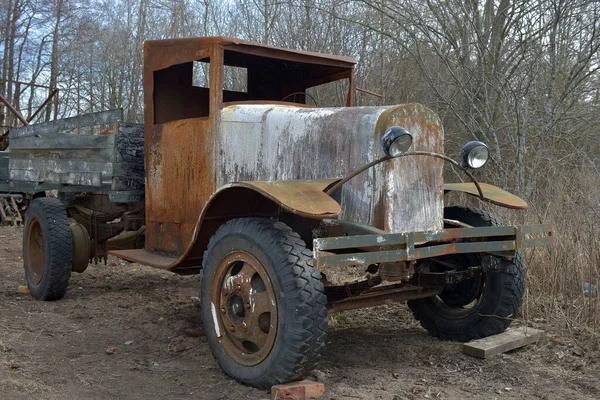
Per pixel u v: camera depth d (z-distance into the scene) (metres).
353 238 3.27
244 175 4.26
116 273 7.27
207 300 3.72
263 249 3.33
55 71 23.00
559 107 7.50
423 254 3.51
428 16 8.52
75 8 23.06
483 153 3.73
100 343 4.39
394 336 4.62
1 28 22.25
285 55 4.74
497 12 7.76
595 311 4.40
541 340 4.30
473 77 7.54
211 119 4.45
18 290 6.12
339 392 3.37
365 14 9.96
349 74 5.20
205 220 3.94
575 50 7.65
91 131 9.67
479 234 3.78
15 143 6.69
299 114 4.07
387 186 3.63
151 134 4.98
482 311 4.26
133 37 21.59
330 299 3.90
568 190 5.88
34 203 5.88
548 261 5.28
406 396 3.36
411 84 9.93
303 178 3.96
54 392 3.37
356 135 3.73
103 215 6.00
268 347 3.33
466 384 3.57
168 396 3.36
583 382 3.58
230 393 3.37
